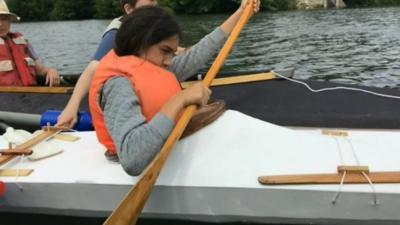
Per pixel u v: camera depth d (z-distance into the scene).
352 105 2.81
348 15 21.83
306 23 18.94
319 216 1.75
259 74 3.41
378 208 1.71
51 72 4.38
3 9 4.22
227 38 2.39
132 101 1.72
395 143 2.00
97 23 30.14
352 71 8.55
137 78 1.81
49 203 1.95
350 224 1.74
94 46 15.55
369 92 2.99
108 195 1.87
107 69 1.83
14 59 4.29
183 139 1.93
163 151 1.62
